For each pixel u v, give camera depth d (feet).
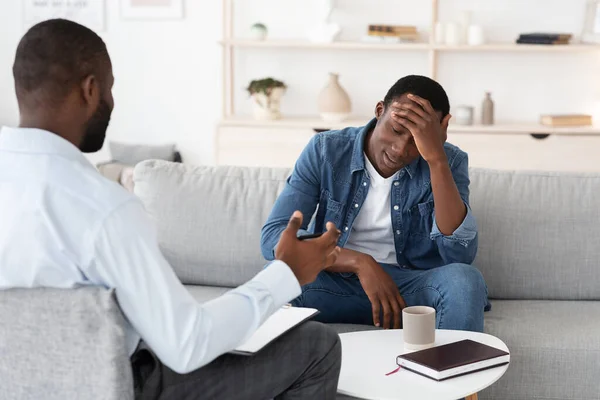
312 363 4.98
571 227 7.98
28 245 4.21
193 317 4.27
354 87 15.96
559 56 15.48
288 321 5.16
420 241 7.47
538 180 8.21
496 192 8.14
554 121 14.71
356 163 7.32
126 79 16.42
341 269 6.87
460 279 6.65
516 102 15.67
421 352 5.50
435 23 15.10
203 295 7.98
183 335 4.25
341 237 7.41
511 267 7.97
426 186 7.32
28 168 4.26
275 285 4.63
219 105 16.30
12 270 4.27
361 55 15.83
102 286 4.28
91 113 4.55
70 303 4.20
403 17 15.65
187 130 16.44
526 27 15.43
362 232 7.54
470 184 8.22
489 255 7.98
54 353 4.31
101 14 16.24
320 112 15.24
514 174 8.29
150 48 16.26
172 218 8.36
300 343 4.96
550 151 14.56
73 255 4.20
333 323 7.40
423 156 6.79
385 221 7.44
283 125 15.03
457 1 15.48
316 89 16.06
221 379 4.87
